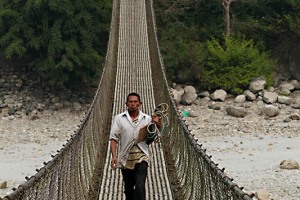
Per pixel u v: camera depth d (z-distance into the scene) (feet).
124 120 34.55
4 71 150.92
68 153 35.17
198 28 170.81
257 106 137.28
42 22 141.59
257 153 88.38
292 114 122.83
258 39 166.40
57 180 31.09
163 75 86.02
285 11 163.43
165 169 51.52
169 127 61.52
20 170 79.92
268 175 72.08
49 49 139.23
